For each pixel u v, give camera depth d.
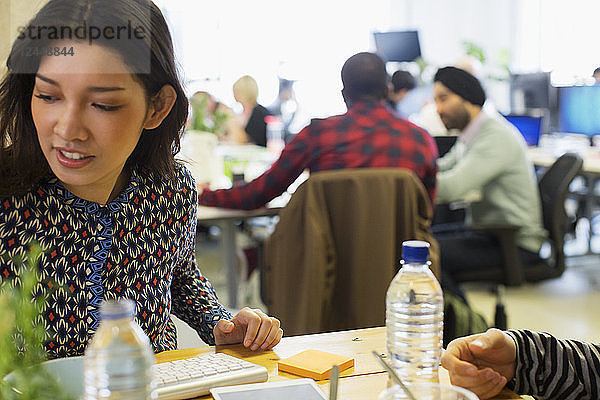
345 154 2.39
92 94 0.97
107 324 0.67
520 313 3.62
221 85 6.11
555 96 5.42
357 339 1.23
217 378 1.00
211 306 1.38
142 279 1.23
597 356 1.09
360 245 2.14
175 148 1.25
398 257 2.18
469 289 4.07
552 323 3.46
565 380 1.07
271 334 1.18
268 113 4.92
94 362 0.66
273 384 0.99
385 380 1.03
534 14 7.29
